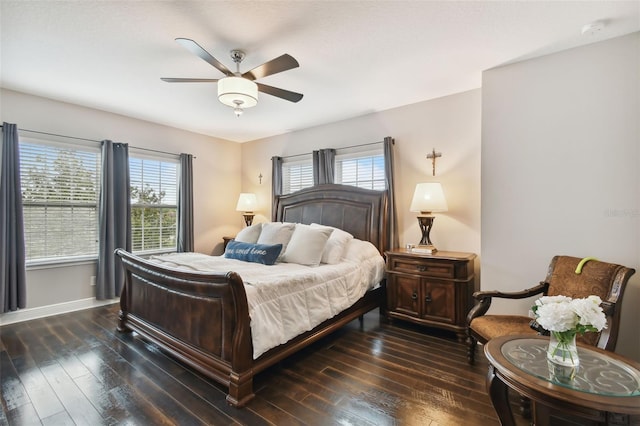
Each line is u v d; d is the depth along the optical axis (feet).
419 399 6.57
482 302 7.82
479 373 7.64
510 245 8.84
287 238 11.76
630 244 7.29
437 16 6.78
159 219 15.38
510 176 8.87
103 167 12.91
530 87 8.63
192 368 7.84
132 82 10.33
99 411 6.13
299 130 16.34
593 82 7.75
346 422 5.84
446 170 11.69
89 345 9.14
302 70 9.50
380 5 6.41
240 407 6.25
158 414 6.06
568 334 4.57
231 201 18.62
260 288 7.22
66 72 9.58
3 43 7.88
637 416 3.73
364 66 9.20
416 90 11.15
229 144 18.57
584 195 7.84
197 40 7.71
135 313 9.71
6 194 10.71
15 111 11.14
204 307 7.18
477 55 8.49
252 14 6.68
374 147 13.46
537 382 4.19
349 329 10.67
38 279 11.71
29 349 8.84
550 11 6.56
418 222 12.32
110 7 6.44
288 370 7.82
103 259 12.92
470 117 11.14
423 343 9.48
